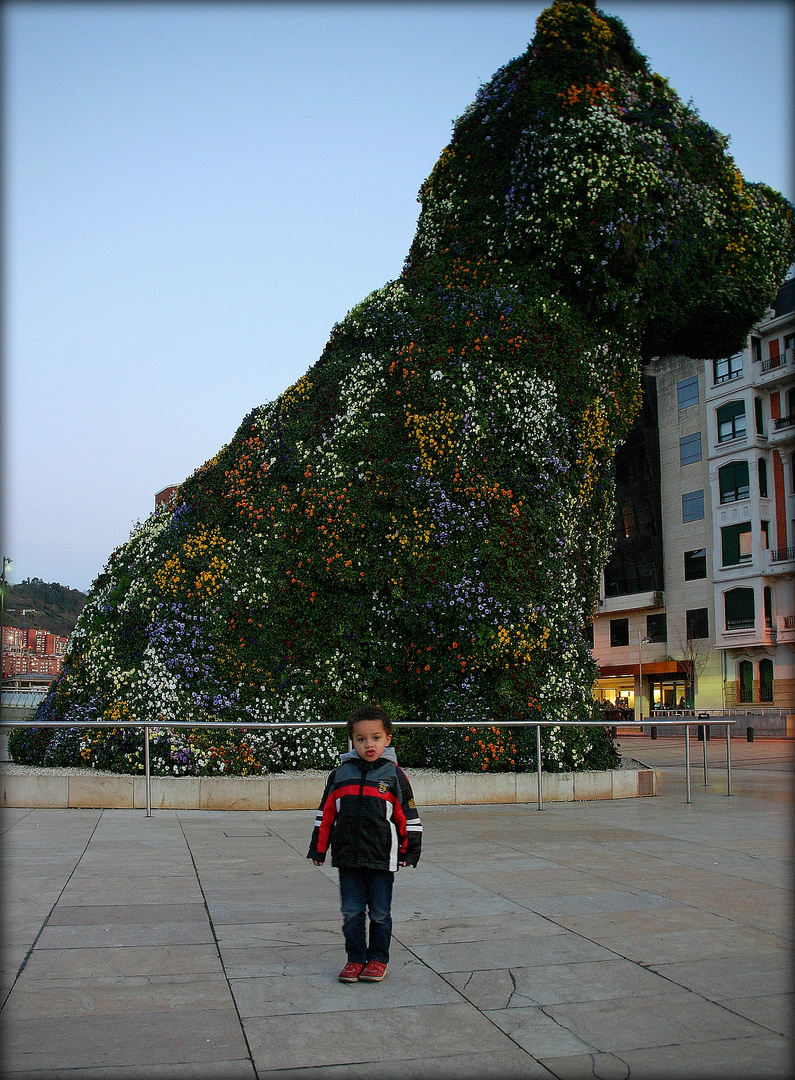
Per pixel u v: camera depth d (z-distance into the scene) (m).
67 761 12.12
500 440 12.36
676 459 46.72
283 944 4.81
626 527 49.53
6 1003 3.88
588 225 12.95
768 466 42.56
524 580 11.79
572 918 5.42
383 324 13.70
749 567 42.25
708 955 4.70
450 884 6.32
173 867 6.77
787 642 40.75
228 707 11.98
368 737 4.42
